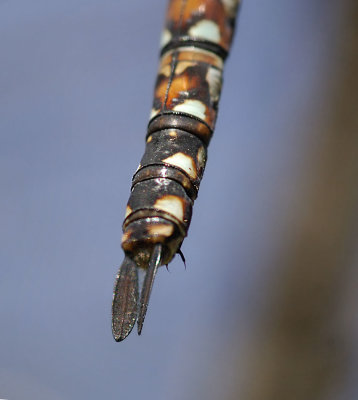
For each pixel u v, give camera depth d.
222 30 0.14
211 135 0.14
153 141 0.13
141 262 0.13
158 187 0.13
